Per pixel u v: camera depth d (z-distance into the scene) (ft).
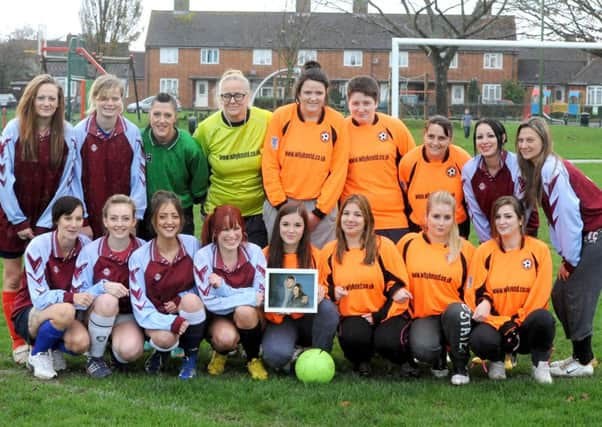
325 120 21.71
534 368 19.33
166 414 16.58
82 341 18.72
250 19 208.74
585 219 19.25
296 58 144.66
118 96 20.48
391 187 22.07
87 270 19.26
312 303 19.22
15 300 19.71
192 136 22.53
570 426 16.34
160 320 18.74
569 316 19.54
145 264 19.19
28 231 20.16
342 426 16.29
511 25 97.60
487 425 16.22
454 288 19.61
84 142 20.65
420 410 17.11
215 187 22.44
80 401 17.24
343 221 19.67
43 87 19.48
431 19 102.32
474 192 20.48
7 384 18.54
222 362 19.77
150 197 21.62
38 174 20.02
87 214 20.98
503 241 19.34
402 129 22.34
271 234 20.70
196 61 204.95
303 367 18.88
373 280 19.61
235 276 19.54
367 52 185.57
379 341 19.31
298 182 21.63
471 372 20.22
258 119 22.11
